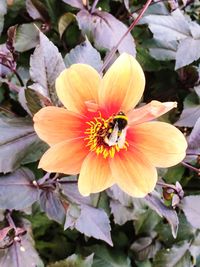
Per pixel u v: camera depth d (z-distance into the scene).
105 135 0.18
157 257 0.28
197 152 0.23
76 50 0.23
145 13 0.28
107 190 0.25
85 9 0.25
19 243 0.23
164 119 0.27
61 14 0.27
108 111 0.18
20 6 0.26
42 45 0.20
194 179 0.30
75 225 0.23
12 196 0.22
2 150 0.21
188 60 0.26
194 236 0.29
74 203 0.21
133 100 0.17
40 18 0.26
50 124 0.17
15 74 0.24
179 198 0.23
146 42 0.28
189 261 0.29
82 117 0.18
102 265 0.29
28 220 0.26
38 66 0.20
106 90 0.17
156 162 0.18
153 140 0.18
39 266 0.24
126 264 0.30
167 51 0.28
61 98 0.17
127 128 0.18
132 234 0.31
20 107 0.26
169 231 0.30
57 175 0.22
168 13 0.28
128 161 0.18
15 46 0.25
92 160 0.18
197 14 0.31
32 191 0.22
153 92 0.29
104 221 0.23
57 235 0.30
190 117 0.26
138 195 0.18
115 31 0.25
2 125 0.21
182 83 0.29
